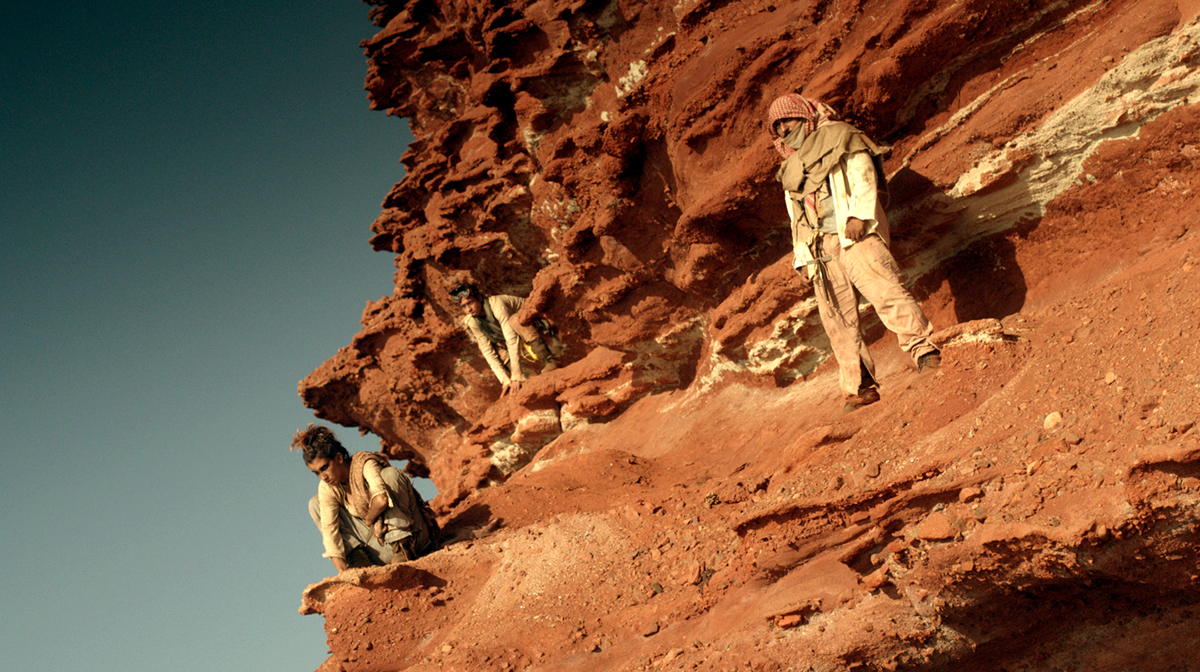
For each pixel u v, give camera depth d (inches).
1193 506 127.6
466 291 446.9
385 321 543.8
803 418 274.1
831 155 224.5
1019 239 237.1
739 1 285.7
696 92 280.1
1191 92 193.3
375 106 491.8
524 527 288.8
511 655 230.4
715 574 216.8
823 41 247.6
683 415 356.8
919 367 218.4
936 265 259.6
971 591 162.7
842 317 235.6
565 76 339.9
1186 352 151.6
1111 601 158.7
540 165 370.0
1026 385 181.3
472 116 447.8
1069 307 203.8
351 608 265.0
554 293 406.3
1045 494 149.0
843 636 175.5
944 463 172.7
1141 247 206.4
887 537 171.8
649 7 310.3
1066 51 222.7
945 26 225.6
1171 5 195.2
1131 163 206.7
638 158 321.4
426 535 297.9
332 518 297.6
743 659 184.1
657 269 350.3
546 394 418.6
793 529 188.9
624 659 213.5
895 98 243.0
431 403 551.5
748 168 265.9
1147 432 140.9
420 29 460.8
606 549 259.1
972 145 229.9
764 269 295.4
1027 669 176.2
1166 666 162.9
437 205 468.8
